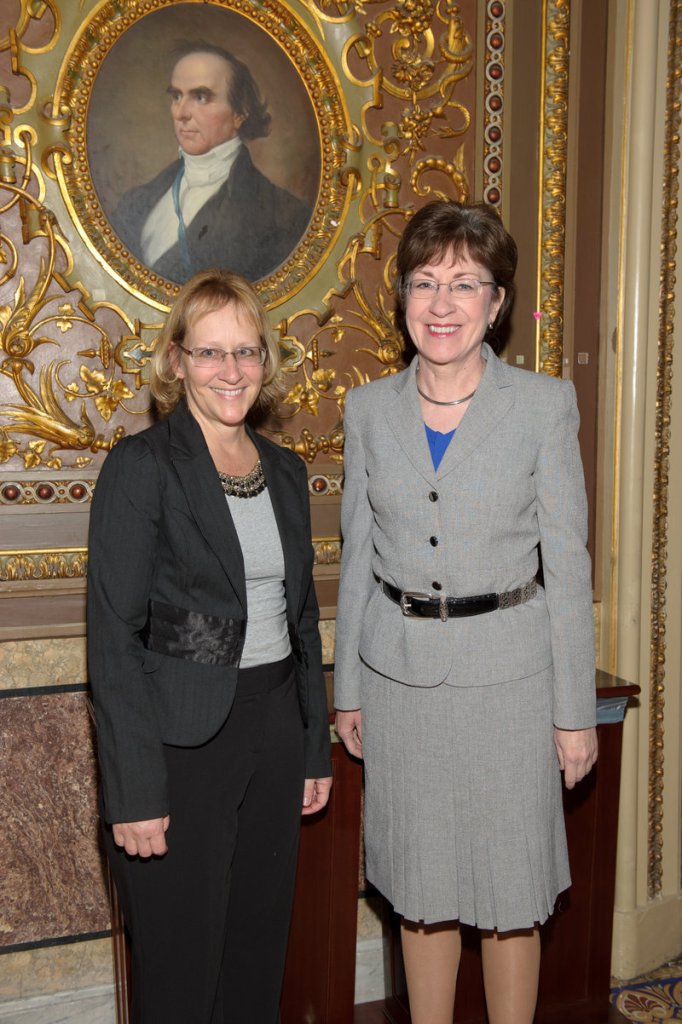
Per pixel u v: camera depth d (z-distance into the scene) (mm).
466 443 1866
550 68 2590
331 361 2529
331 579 2592
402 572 1938
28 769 2377
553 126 2604
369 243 2506
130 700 1662
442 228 1819
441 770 1934
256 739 1826
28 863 2402
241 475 1860
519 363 2672
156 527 1714
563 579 1900
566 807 2428
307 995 2342
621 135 2637
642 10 2568
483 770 1912
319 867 2301
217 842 1777
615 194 2664
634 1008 2684
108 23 2209
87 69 2209
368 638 2014
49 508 2309
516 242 2623
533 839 1947
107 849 1831
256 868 1919
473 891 1964
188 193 2334
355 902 2340
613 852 2471
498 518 1870
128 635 1679
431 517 1887
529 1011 2105
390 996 2605
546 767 1953
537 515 1929
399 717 1959
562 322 2686
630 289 2656
